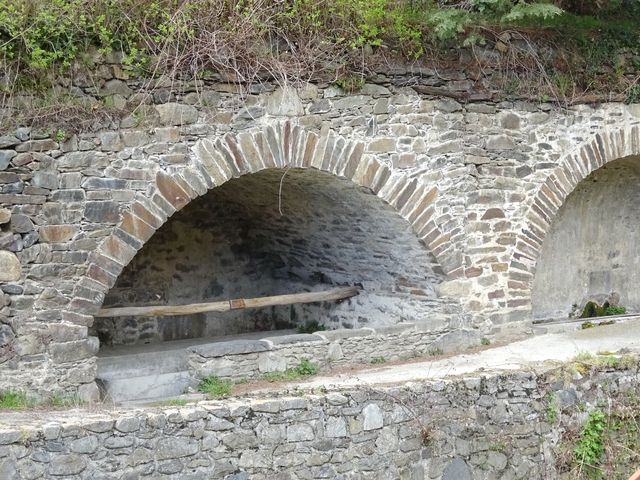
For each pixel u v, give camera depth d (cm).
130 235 1181
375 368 1308
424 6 1359
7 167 1123
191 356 1259
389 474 1080
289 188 1403
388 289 1481
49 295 1146
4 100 1122
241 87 1231
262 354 1279
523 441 1145
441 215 1366
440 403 1112
